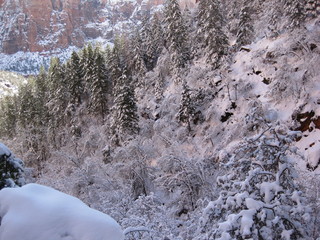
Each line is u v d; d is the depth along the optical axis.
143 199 13.31
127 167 24.83
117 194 18.67
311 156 20.31
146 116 42.56
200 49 44.75
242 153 9.69
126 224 10.48
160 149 31.50
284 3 32.62
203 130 32.62
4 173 9.39
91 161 25.00
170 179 21.98
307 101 24.34
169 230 10.05
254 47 35.75
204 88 36.66
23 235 2.42
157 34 53.44
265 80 30.67
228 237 6.91
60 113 47.59
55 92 49.34
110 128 35.59
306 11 31.47
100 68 45.16
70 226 2.49
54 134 47.50
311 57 27.12
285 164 8.36
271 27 34.19
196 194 20.59
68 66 55.00
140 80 49.38
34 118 50.25
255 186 7.91
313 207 9.92
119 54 55.81
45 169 39.53
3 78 144.75
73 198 2.84
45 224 2.48
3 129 58.75
